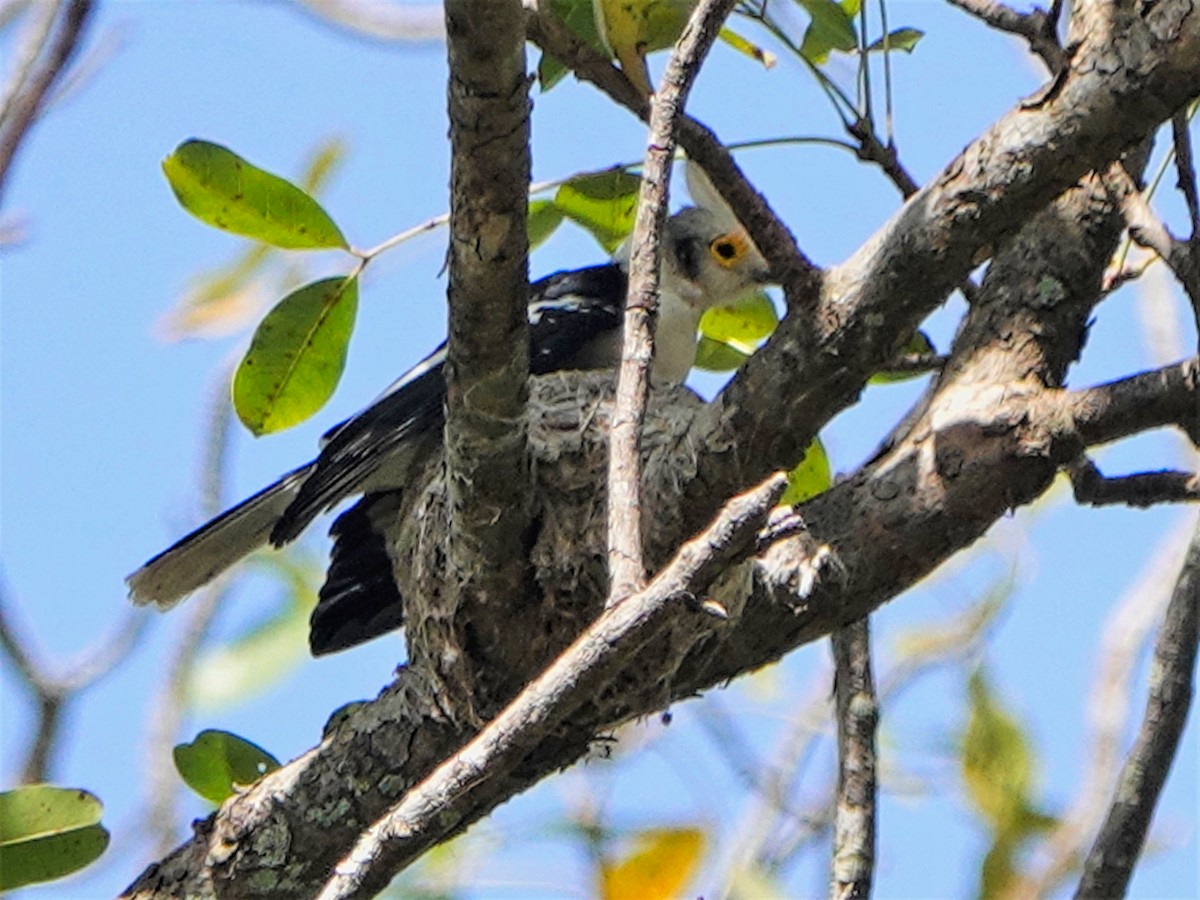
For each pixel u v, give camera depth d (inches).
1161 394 274.1
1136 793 282.8
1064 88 246.5
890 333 265.7
